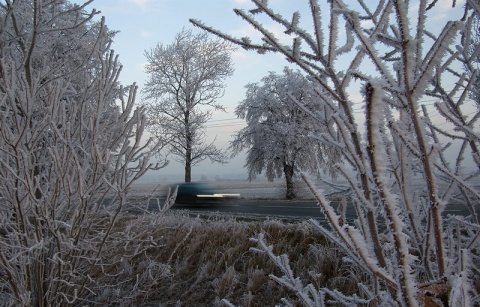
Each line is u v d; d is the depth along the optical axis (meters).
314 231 7.32
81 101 4.02
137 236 4.00
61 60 4.58
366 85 0.92
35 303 3.79
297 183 20.50
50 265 3.93
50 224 3.36
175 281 6.84
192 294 6.42
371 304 1.39
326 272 5.95
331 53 1.17
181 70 22.47
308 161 19.12
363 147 1.21
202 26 1.21
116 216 3.55
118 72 3.97
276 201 18.98
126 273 6.77
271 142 20.45
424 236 1.34
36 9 3.99
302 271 6.19
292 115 20.55
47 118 3.58
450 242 1.53
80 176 3.20
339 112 1.27
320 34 1.18
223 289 6.38
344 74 1.22
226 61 22.89
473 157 1.63
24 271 3.67
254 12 1.20
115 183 3.32
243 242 7.67
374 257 1.22
